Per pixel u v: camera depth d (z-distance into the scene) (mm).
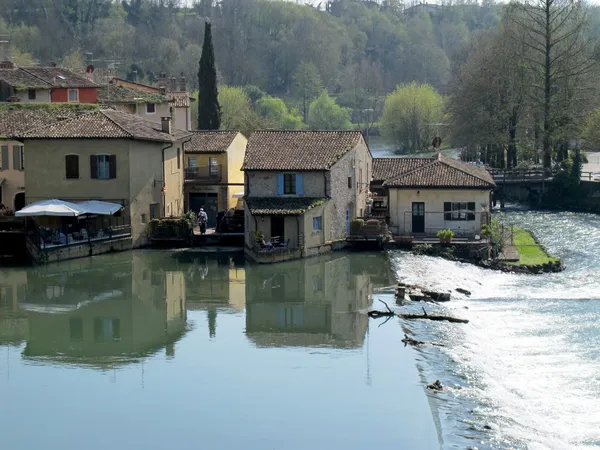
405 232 64750
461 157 117688
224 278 53531
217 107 102312
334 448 27875
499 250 60000
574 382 33031
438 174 64875
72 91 89500
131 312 45406
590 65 96938
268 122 137250
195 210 75938
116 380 34594
